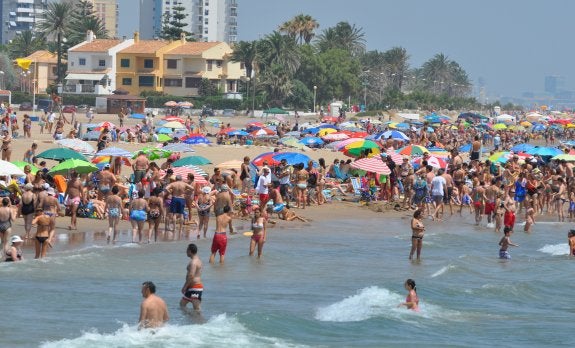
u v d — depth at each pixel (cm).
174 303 4103
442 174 8250
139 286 4494
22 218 6262
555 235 7306
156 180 6316
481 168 8838
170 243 5797
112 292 4312
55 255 5128
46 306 3944
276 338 3566
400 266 5588
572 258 6178
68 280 4531
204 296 4350
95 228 6162
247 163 7388
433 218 7756
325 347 3488
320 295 4541
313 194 8112
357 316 4081
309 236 6581
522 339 3856
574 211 8438
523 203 8600
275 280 4906
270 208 7319
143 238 5900
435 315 4244
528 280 5319
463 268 5547
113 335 3425
